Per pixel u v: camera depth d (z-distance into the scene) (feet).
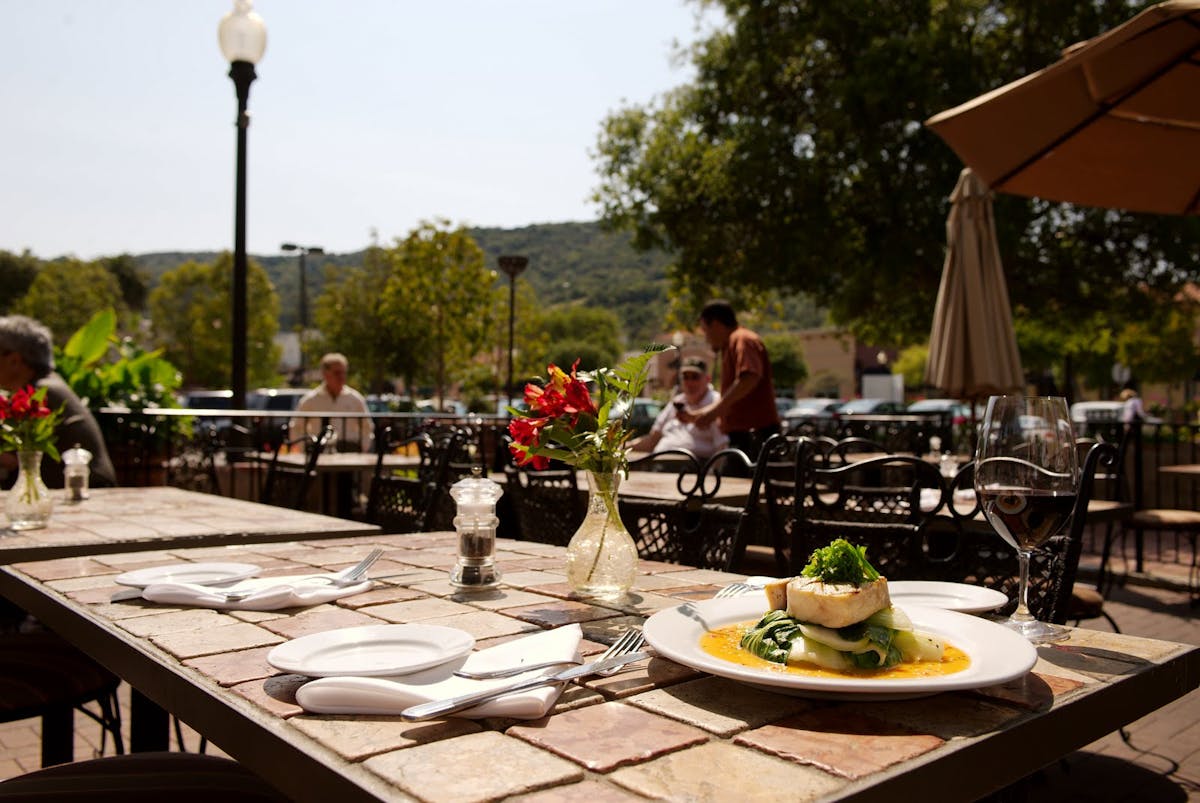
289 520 9.51
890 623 3.47
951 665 3.42
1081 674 3.62
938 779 2.70
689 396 19.24
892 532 7.85
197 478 20.92
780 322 61.98
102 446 14.14
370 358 106.52
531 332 81.10
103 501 11.50
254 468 24.71
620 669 3.68
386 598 5.28
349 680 3.16
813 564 3.60
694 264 47.57
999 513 4.35
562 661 3.58
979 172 15.70
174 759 5.67
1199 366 80.79
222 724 3.33
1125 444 20.88
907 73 39.42
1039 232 42.96
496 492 5.52
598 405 5.32
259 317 149.07
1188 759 10.94
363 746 2.84
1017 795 4.00
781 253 43.80
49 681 7.82
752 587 5.14
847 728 2.96
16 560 7.50
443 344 75.05
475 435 15.67
